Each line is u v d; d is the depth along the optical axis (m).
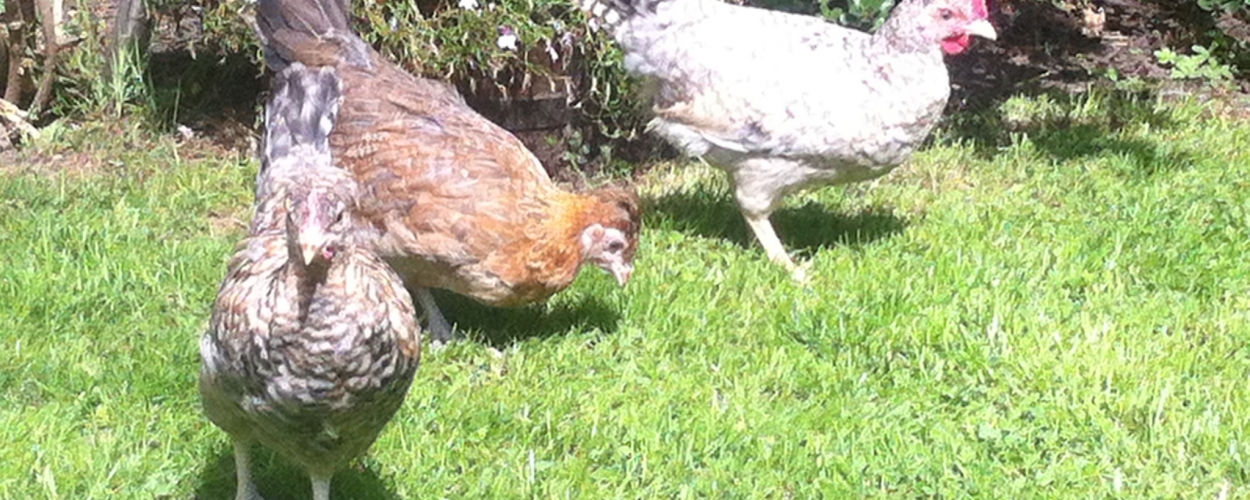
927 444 1.88
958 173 2.62
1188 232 2.35
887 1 2.55
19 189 2.37
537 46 2.50
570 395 1.93
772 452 1.85
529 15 2.45
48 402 1.88
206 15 2.53
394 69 2.08
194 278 2.14
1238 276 2.22
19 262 2.15
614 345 2.05
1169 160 2.67
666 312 2.11
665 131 2.26
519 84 2.53
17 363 1.93
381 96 2.01
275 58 2.06
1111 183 2.56
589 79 2.54
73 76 2.66
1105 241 2.32
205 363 1.57
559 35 2.48
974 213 2.43
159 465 1.79
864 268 2.23
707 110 2.20
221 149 2.61
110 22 2.76
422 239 1.94
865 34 2.22
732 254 2.29
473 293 1.99
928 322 2.08
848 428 1.89
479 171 1.94
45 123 2.65
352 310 1.50
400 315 1.55
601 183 2.58
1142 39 3.34
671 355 2.04
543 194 1.97
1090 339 2.04
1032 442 1.87
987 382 1.98
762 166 2.21
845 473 1.83
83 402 1.88
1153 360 2.00
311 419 1.54
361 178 1.95
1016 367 1.99
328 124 1.71
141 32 2.62
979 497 1.79
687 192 2.51
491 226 1.93
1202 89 3.10
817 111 2.17
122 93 2.62
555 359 2.01
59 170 2.49
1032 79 3.13
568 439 1.85
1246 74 3.18
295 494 1.77
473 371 1.99
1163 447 1.85
